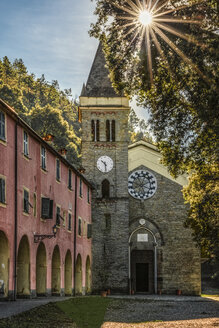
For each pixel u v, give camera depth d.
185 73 27.12
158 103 29.97
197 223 51.16
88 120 63.91
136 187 64.50
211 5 24.81
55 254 44.81
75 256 51.16
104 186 63.09
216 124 26.14
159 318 29.78
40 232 39.16
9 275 31.58
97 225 61.66
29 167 36.72
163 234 63.38
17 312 24.19
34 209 37.91
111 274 60.56
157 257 62.91
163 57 27.52
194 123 29.73
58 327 22.27
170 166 32.81
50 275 41.56
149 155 65.06
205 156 31.11
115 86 31.06
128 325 25.56
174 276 62.41
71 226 50.38
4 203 31.05
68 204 49.28
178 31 26.30
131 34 28.80
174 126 30.38
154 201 64.19
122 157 63.28
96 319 27.59
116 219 61.84
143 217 63.88
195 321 27.75
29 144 36.84
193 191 46.75
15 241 32.69
